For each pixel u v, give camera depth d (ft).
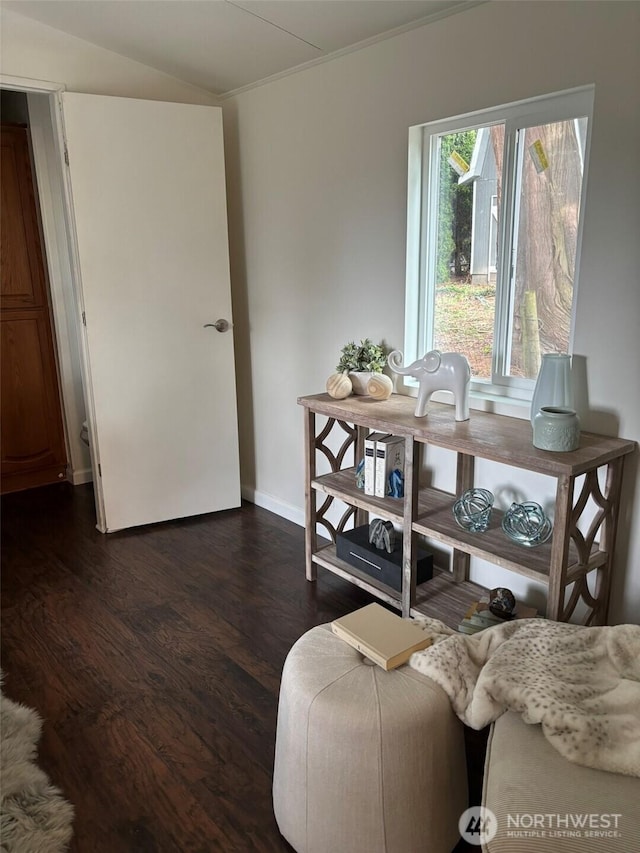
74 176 9.54
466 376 7.22
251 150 10.53
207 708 6.64
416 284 8.52
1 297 12.27
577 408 6.82
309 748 4.74
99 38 9.51
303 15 7.73
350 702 4.72
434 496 8.21
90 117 9.48
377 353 8.77
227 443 11.55
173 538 10.70
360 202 8.81
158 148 10.00
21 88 9.45
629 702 4.51
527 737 4.42
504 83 6.87
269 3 7.58
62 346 12.82
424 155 8.10
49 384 13.17
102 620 8.27
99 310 10.10
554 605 6.11
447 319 8.49
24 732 6.24
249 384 11.73
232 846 5.10
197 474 11.43
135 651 7.60
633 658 5.00
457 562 8.07
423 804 4.72
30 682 7.06
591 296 6.52
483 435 6.76
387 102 8.13
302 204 9.77
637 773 4.06
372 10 7.39
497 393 8.00
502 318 7.77
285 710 5.00
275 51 8.88
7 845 5.04
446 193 8.14
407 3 7.13
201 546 10.39
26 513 11.91
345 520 9.56
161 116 9.93
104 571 9.57
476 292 8.09
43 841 5.09
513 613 6.67
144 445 10.87
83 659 7.46
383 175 8.40
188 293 10.69
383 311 8.85
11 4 8.79
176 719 6.48
